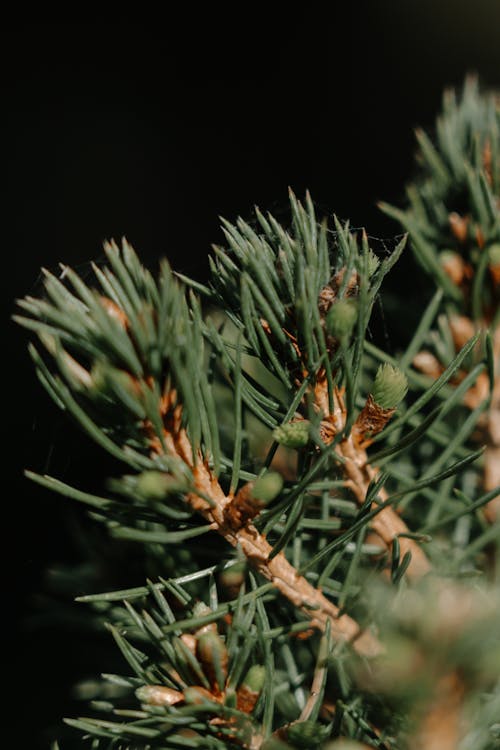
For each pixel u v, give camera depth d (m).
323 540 0.25
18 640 0.31
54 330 0.21
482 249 0.26
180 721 0.21
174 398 0.22
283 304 0.23
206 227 0.65
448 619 0.18
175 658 0.22
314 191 0.63
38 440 0.31
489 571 0.25
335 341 0.23
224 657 0.21
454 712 0.19
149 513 0.22
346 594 0.23
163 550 0.25
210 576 0.23
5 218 0.64
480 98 0.29
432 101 0.66
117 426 0.22
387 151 0.66
